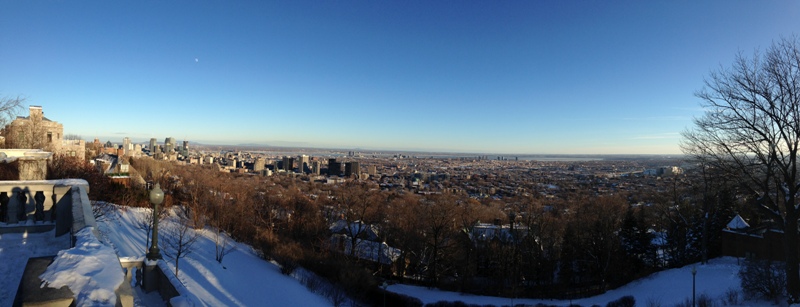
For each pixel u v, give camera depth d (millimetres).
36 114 53688
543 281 49875
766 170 27328
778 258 39219
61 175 37656
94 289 5125
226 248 35375
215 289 24766
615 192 138500
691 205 59812
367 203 71125
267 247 40125
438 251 52656
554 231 59188
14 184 11406
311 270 41188
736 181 28297
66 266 5730
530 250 49781
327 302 31359
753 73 33000
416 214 64875
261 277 30453
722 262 43188
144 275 8453
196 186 62656
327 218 66562
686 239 53031
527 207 98750
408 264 54906
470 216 75062
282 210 69312
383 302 38156
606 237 49438
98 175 43031
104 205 34594
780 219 26016
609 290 43344
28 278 5301
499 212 91000
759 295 27234
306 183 150625
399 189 145000
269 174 193375
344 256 47188
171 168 117688
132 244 27203
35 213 11703
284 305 26547
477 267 52906
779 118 25062
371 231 57312
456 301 40125
